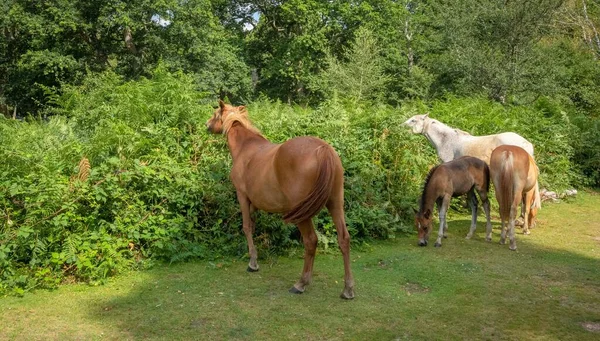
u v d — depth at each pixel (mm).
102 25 25859
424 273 6043
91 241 5992
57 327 4531
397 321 4719
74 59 25625
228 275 5922
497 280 5875
